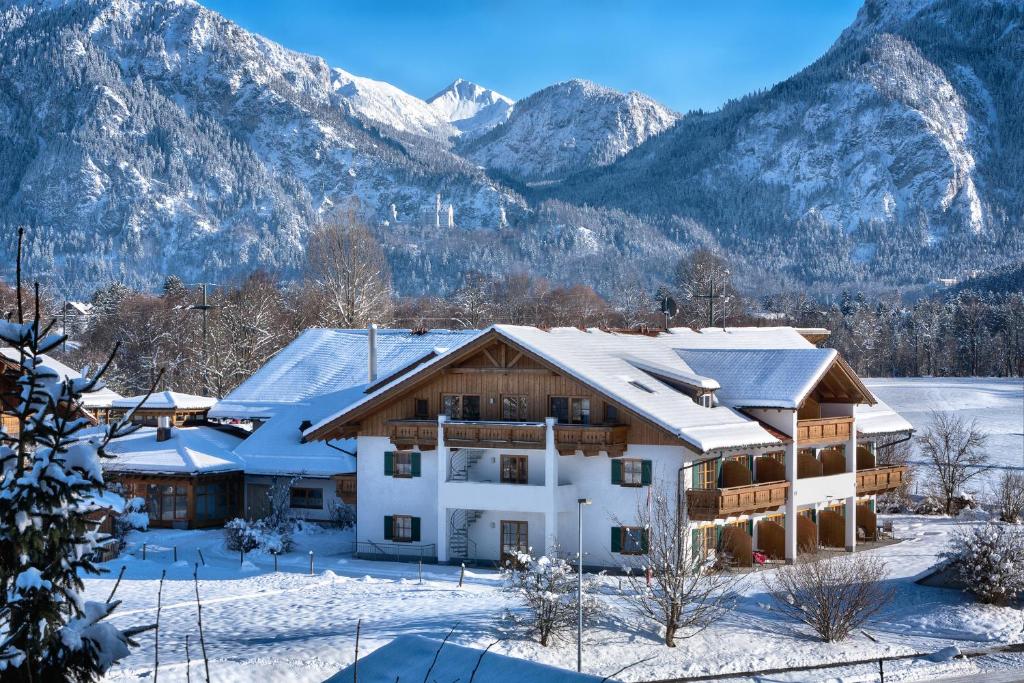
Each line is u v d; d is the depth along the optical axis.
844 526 58.91
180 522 62.03
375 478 56.22
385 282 129.88
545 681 17.78
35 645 13.61
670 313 82.56
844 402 59.56
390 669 19.12
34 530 13.82
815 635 43.19
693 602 43.50
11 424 33.59
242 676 33.22
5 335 14.24
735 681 37.50
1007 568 47.81
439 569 52.16
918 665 40.19
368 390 58.59
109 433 14.54
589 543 51.66
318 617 42.16
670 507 49.84
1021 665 40.31
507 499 51.75
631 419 50.84
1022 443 112.25
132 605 43.69
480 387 53.84
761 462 54.66
